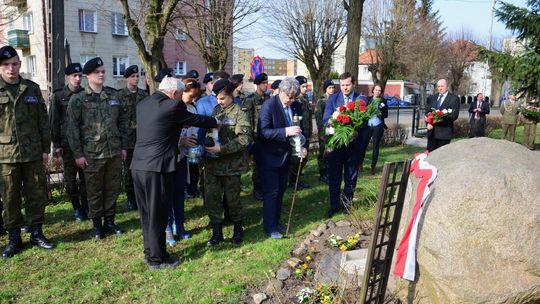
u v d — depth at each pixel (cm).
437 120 728
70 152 553
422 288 315
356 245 453
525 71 1095
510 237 284
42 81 2478
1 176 434
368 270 285
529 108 1321
